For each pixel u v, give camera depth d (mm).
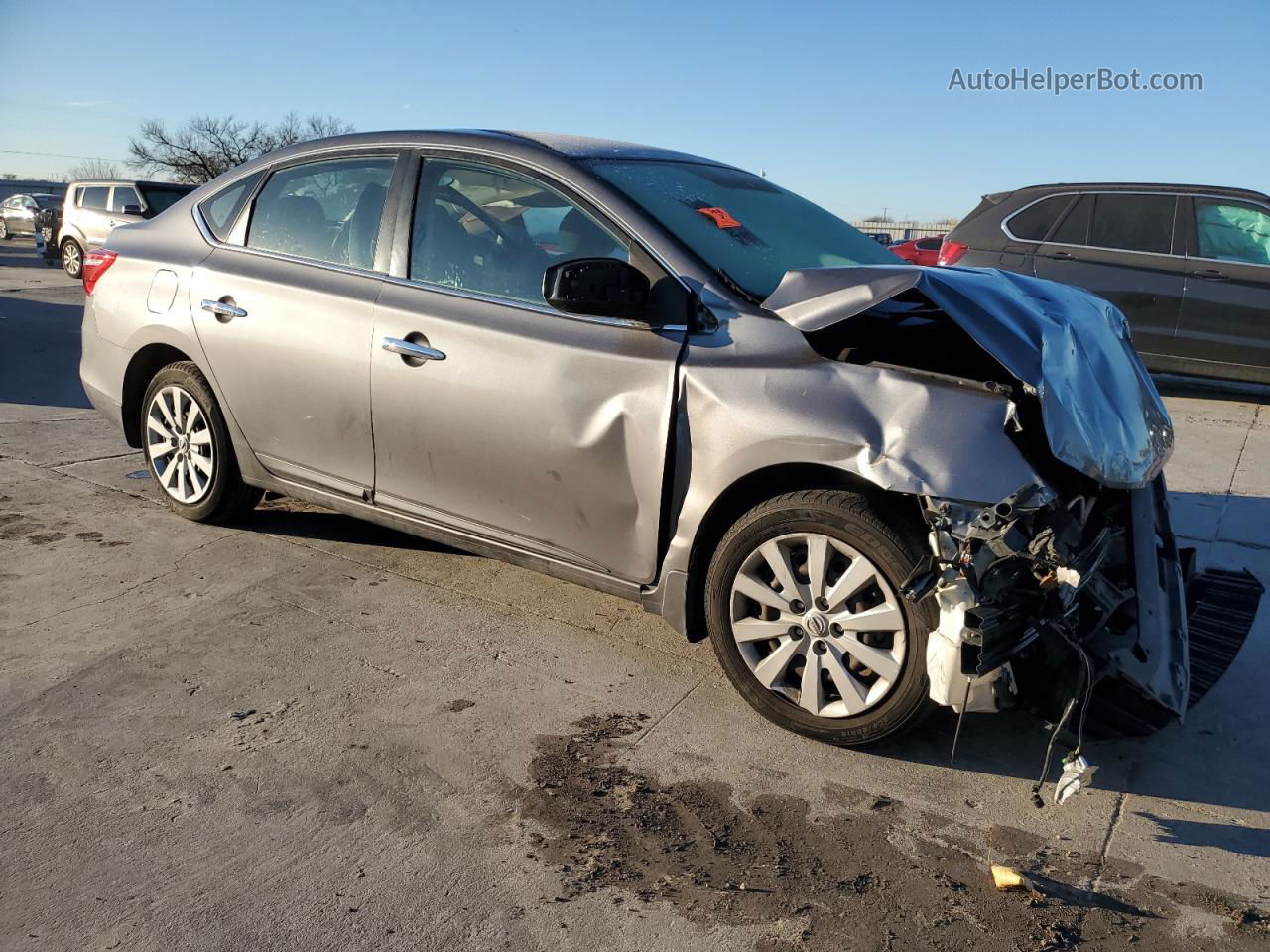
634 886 2363
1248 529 5133
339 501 3961
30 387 7883
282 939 2141
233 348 4102
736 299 3088
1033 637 2744
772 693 3039
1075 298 3475
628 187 3406
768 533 2943
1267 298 8188
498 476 3416
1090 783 2885
